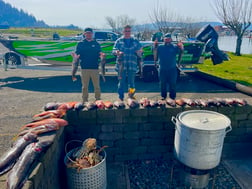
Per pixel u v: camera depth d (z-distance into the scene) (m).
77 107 3.31
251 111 3.52
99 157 2.71
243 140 3.66
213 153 2.61
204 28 8.25
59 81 8.65
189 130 2.57
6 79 8.95
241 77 8.98
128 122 3.41
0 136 3.83
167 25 20.47
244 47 25.75
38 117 2.95
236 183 3.09
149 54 7.94
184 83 8.32
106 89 7.41
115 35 9.59
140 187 3.03
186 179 2.94
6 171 1.95
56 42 8.07
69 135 3.37
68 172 2.52
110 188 2.98
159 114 3.41
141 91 7.02
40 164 1.97
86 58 4.48
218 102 3.47
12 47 8.07
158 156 3.64
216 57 8.30
